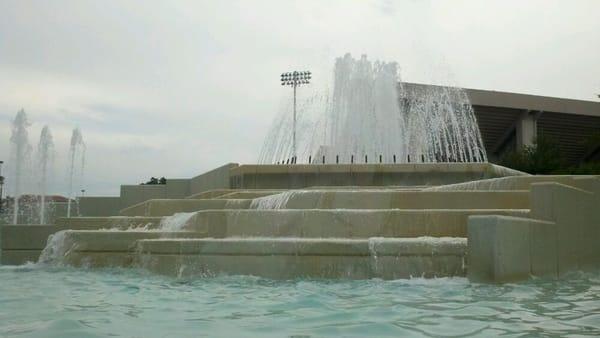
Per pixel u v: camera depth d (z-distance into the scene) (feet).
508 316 15.11
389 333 13.02
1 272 26.99
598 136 175.83
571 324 14.01
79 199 68.69
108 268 28.09
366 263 23.67
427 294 19.25
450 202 30.83
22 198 66.13
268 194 38.04
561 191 25.66
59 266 29.19
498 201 30.32
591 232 27.35
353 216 27.96
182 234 28.68
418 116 81.15
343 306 16.87
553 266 24.59
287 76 142.92
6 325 13.89
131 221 33.40
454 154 99.14
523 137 177.17
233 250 24.81
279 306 16.94
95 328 13.55
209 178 61.67
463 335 12.77
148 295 19.43
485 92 168.86
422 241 23.59
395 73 61.67
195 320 14.70
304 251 24.22
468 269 22.29
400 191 31.81
